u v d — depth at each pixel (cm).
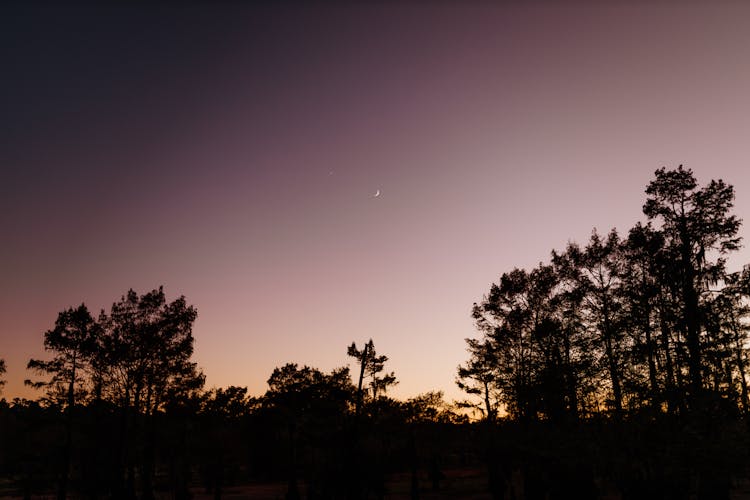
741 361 2488
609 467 2302
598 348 2772
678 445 2042
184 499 5259
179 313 4369
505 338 3612
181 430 5278
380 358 4391
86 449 4291
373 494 4591
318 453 4553
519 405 3169
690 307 2616
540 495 2983
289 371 5594
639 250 2870
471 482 6047
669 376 2464
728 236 2672
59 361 4097
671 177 2831
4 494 5691
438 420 5281
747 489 2905
